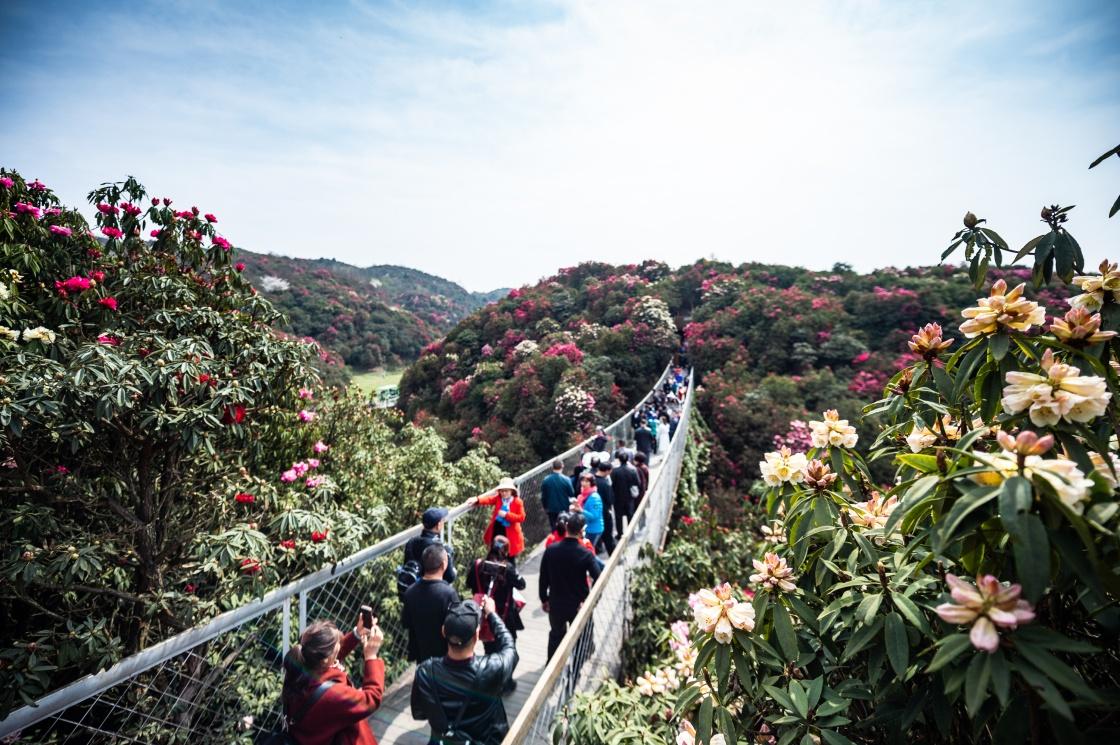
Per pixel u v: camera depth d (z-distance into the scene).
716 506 12.70
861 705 1.46
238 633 2.30
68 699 1.51
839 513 1.50
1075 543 0.83
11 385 1.93
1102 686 1.11
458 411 23.84
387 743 2.52
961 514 0.86
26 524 2.22
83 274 2.87
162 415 2.32
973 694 0.81
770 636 1.46
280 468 3.88
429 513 2.89
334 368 14.86
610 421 18.88
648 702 2.39
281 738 1.58
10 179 2.81
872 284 26.67
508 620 2.90
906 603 1.16
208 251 3.49
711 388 20.52
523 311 31.62
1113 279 1.11
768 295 26.62
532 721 1.66
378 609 3.16
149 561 2.61
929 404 1.37
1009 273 21.27
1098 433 1.08
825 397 17.66
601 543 5.17
